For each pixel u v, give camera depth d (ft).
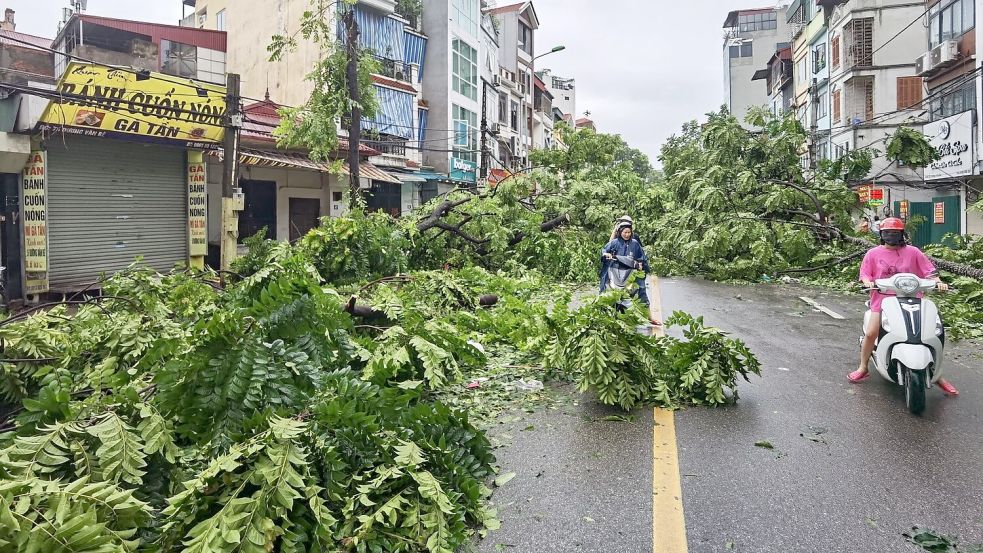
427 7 99.50
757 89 195.42
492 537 10.78
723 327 30.96
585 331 18.07
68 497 8.13
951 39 76.59
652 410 17.88
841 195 57.93
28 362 16.40
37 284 41.19
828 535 10.76
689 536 10.77
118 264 46.62
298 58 79.10
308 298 14.30
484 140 80.94
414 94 91.04
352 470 10.69
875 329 19.67
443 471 11.45
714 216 57.82
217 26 92.32
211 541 8.33
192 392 11.23
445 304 26.89
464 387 19.93
